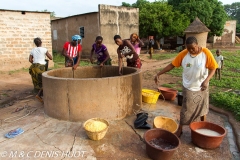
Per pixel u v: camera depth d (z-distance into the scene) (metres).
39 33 11.73
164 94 5.61
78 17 15.72
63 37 17.95
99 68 5.84
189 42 3.22
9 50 10.95
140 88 4.71
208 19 23.20
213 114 5.09
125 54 5.32
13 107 5.20
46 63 6.00
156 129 3.45
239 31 39.56
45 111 4.62
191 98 3.52
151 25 21.14
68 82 4.03
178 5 24.25
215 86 7.57
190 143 3.61
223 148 3.53
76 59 6.10
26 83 8.26
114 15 14.76
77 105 4.09
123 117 4.34
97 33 14.30
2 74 10.05
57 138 3.63
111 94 4.12
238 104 5.15
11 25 10.83
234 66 12.00
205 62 3.35
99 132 3.43
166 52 22.84
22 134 3.78
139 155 3.23
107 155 3.21
